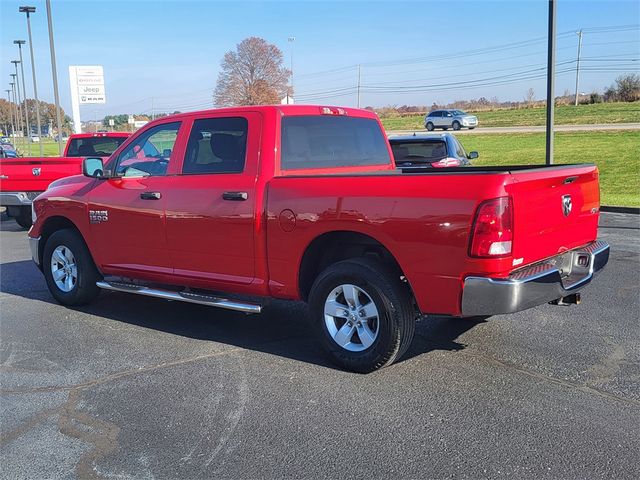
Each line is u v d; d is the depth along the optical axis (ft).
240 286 17.39
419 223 14.02
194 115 18.47
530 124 143.95
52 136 303.27
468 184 13.51
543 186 14.48
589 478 10.71
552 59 40.65
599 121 132.16
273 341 18.35
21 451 12.12
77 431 12.89
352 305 15.53
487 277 13.42
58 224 23.12
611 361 16.07
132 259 20.02
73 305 22.53
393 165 20.98
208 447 12.10
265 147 16.83
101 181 20.89
